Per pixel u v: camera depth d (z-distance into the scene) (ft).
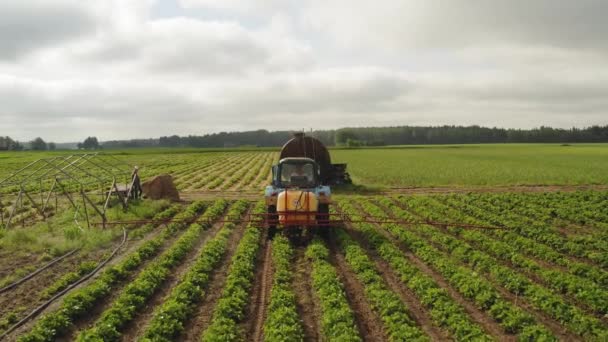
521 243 54.85
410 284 40.73
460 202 85.97
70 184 124.77
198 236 60.54
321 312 35.63
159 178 94.89
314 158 90.38
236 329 32.37
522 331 31.81
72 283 43.16
